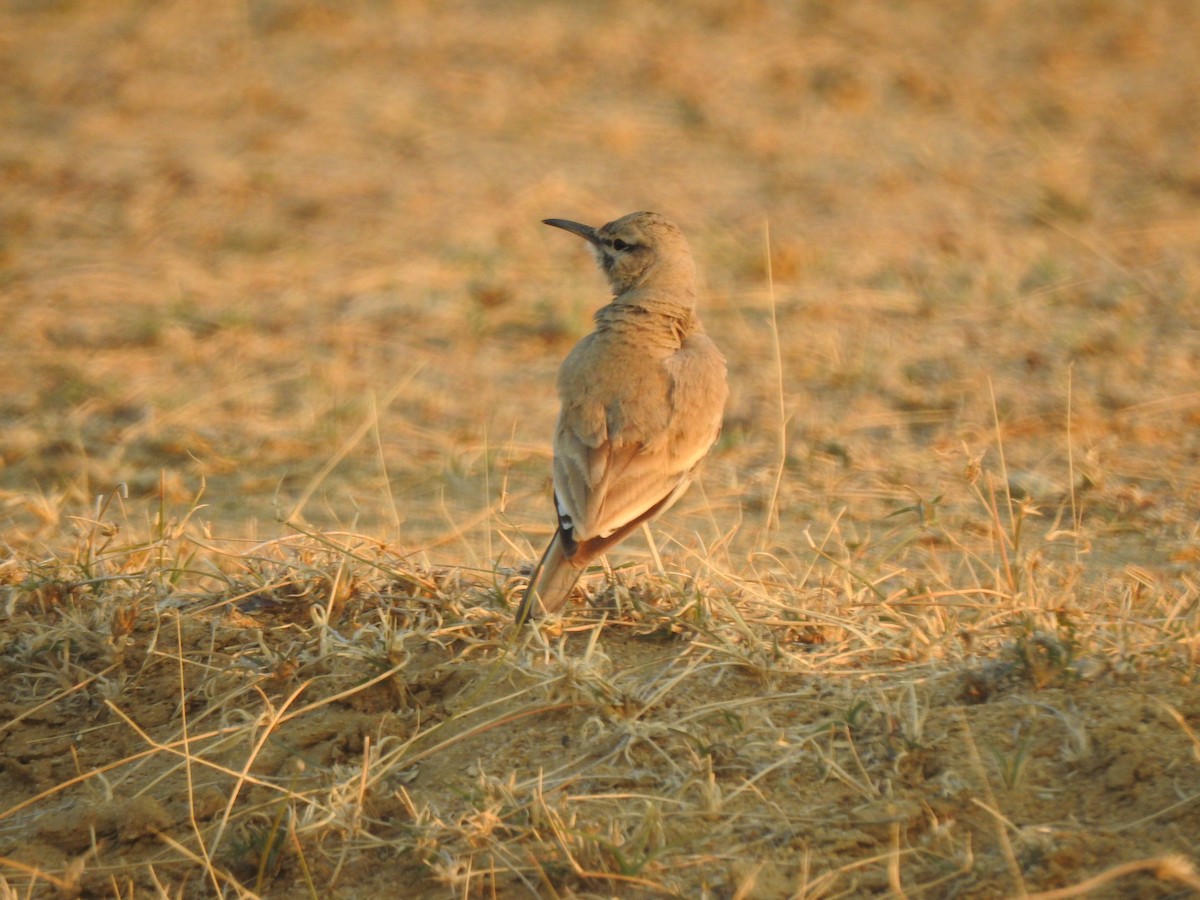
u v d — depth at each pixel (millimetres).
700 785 13461
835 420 27078
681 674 14977
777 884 12461
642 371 16891
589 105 49031
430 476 25438
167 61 53406
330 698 14906
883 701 14344
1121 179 42531
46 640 15984
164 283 35281
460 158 44375
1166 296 32562
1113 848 12500
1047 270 34469
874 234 38031
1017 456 25047
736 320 32375
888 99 50250
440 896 12789
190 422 27984
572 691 14734
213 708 15109
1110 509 22578
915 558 20672
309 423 27688
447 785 14016
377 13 58750
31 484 25328
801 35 56688
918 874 12523
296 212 40094
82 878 13359
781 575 18094
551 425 27672
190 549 19516
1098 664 14703
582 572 17359
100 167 43406
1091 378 28297
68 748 15039
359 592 16906
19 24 58125
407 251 37219
